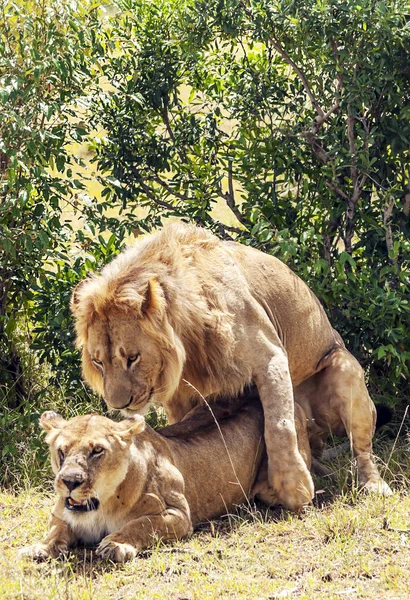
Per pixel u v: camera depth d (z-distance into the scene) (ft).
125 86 37.37
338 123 36.24
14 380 35.04
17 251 33.30
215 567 22.89
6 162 33.01
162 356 25.38
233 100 37.40
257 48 38.22
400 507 26.55
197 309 26.45
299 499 26.99
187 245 27.81
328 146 35.81
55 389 34.40
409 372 34.58
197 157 38.42
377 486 28.66
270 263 30.40
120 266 26.12
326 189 35.78
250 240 35.01
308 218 35.86
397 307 32.86
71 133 33.30
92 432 23.21
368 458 29.94
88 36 33.55
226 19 35.14
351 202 35.22
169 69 37.45
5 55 32.07
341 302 34.81
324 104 36.27
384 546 23.71
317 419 31.53
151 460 24.61
